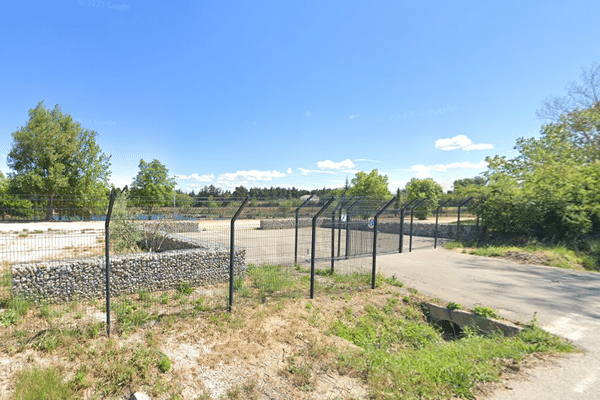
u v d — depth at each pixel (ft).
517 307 23.88
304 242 54.90
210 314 21.04
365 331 21.36
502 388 13.12
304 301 24.39
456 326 24.17
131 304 22.70
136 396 12.15
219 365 15.21
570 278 33.04
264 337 18.21
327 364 15.65
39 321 18.94
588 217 47.57
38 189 98.02
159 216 40.27
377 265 39.14
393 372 14.88
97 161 113.80
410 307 25.46
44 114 105.29
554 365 15.11
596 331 19.36
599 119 63.00
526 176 62.23
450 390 13.20
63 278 23.27
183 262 28.68
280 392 13.19
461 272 35.60
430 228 69.10
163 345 16.79
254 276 31.01
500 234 57.98
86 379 13.23
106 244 17.24
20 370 13.58
